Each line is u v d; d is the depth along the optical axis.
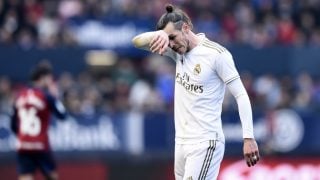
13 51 53.00
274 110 47.34
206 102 20.34
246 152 20.14
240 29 59.56
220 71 20.22
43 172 33.78
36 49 53.44
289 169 46.56
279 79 57.50
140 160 44.00
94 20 55.84
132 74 51.34
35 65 53.41
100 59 55.06
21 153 33.38
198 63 20.31
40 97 33.00
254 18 61.44
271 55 58.41
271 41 59.84
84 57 54.72
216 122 20.47
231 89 20.25
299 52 58.91
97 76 54.44
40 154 33.44
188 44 20.41
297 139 47.34
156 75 52.47
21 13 54.50
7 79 50.91
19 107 33.31
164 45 19.81
